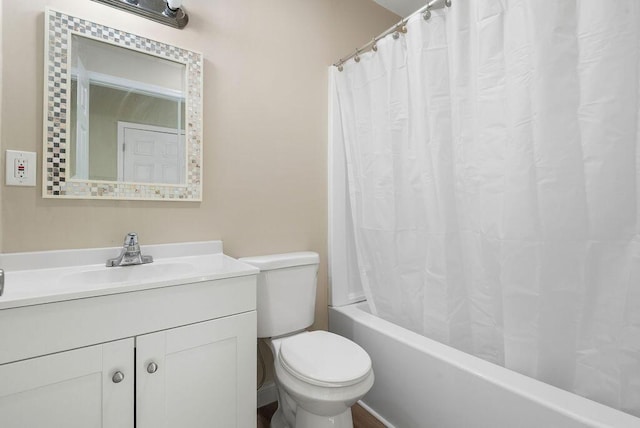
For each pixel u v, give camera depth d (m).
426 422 1.29
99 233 1.26
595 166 0.96
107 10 1.26
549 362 1.08
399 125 1.58
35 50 1.13
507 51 1.13
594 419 0.87
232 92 1.58
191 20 1.45
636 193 0.91
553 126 1.02
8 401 0.79
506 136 1.14
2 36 1.07
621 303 0.95
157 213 1.38
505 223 1.15
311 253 1.72
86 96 1.22
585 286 1.01
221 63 1.54
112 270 1.20
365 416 1.56
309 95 1.87
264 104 1.69
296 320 1.57
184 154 1.43
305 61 1.85
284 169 1.77
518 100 1.10
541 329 1.09
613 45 0.92
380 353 1.51
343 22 2.04
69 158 1.18
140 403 0.96
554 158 1.03
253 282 1.19
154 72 1.36
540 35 1.03
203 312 1.08
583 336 1.02
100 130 1.24
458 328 1.40
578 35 0.98
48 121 1.14
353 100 1.82
